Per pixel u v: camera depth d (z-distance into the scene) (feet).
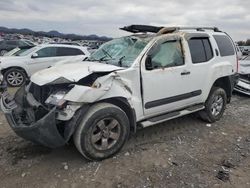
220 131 19.04
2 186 12.08
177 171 13.48
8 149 15.51
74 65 15.56
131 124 15.42
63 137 13.37
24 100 14.94
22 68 37.45
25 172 13.17
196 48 18.62
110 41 18.97
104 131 13.97
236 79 22.12
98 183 12.37
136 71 15.05
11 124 13.43
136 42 16.75
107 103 14.14
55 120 12.75
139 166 13.84
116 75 14.14
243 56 38.11
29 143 16.26
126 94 14.55
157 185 12.30
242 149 16.22
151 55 15.87
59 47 40.14
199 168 13.83
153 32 18.37
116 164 13.97
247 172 13.60
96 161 14.14
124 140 14.71
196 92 18.51
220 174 13.30
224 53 20.76
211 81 19.39
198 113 20.59
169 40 16.94
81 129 13.25
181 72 17.21
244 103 28.25
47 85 13.56
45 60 38.75
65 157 14.61
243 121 21.61
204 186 12.32
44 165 13.80
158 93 16.17
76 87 12.99
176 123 20.16
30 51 38.96
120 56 16.46
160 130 18.75
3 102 14.98
